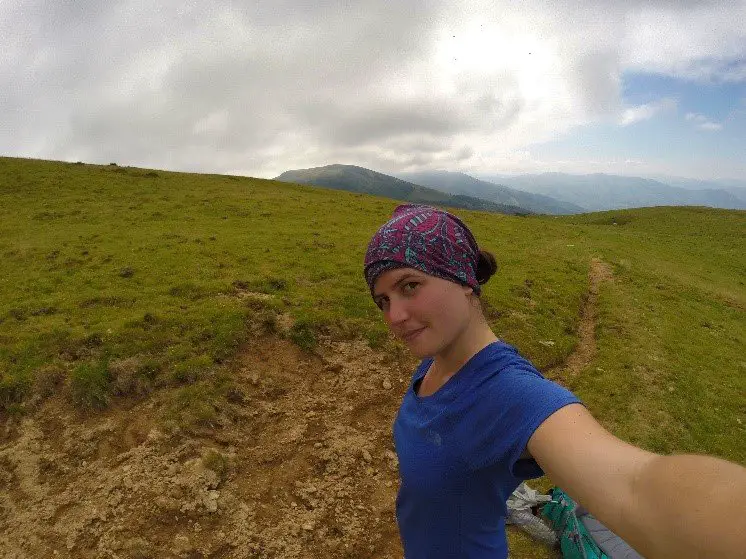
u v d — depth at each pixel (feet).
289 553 26.27
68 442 32.35
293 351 43.78
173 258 65.82
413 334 7.48
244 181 152.15
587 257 102.01
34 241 74.64
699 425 43.39
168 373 37.65
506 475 6.82
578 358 55.36
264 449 33.19
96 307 49.42
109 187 117.08
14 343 41.16
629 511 4.38
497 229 124.47
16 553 25.93
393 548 27.40
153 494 28.27
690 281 104.73
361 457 33.63
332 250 77.46
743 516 3.58
